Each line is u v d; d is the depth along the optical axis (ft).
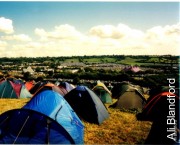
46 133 23.36
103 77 160.35
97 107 37.04
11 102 52.08
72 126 25.93
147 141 25.79
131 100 46.78
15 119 24.12
